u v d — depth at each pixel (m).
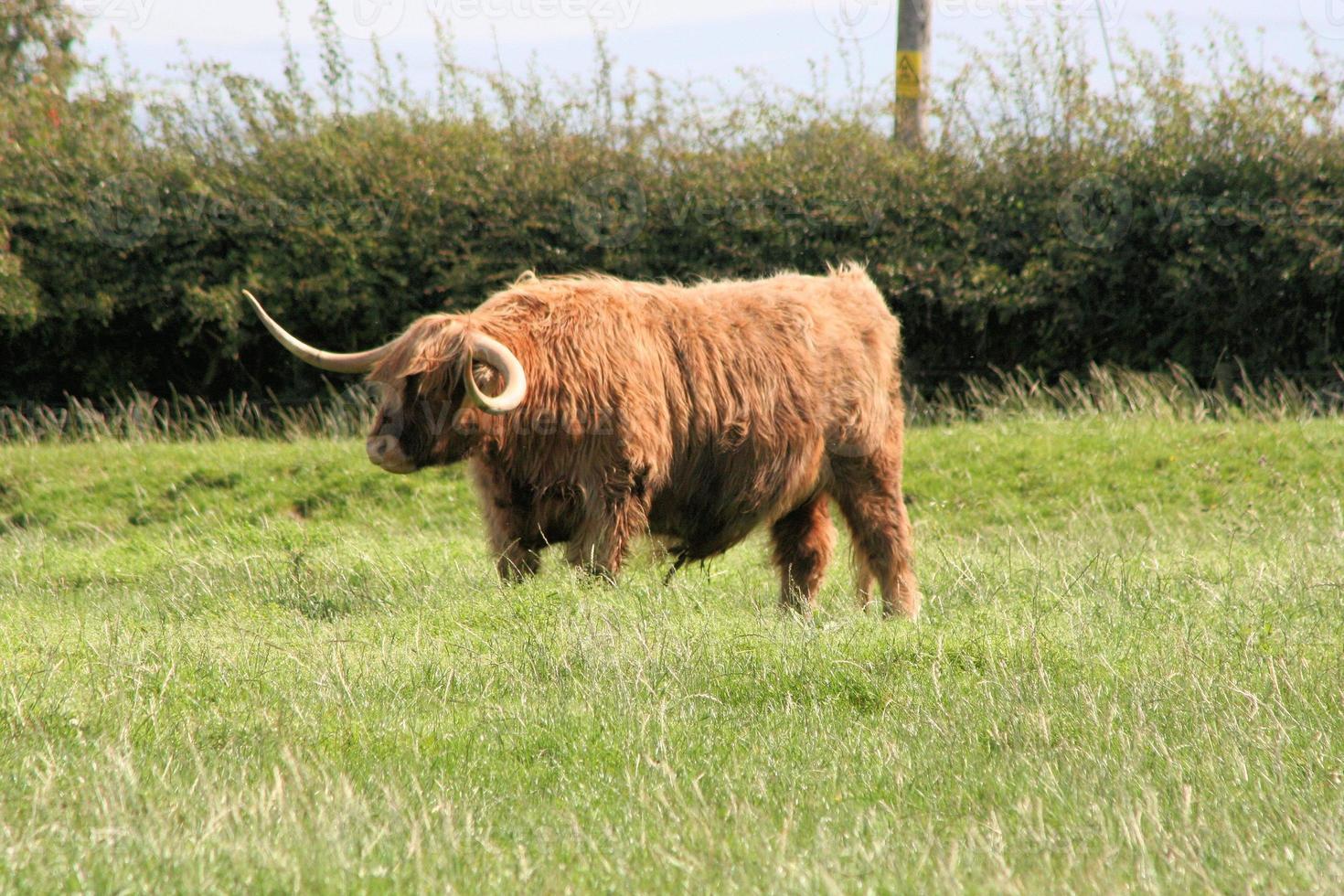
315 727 19.16
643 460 27.50
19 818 15.62
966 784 17.64
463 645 23.38
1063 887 14.02
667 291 29.78
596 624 23.48
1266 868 14.80
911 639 23.55
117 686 20.50
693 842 15.27
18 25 73.69
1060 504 44.47
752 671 22.19
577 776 17.88
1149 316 58.84
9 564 34.78
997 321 59.31
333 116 61.56
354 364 27.64
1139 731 18.81
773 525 32.19
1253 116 57.38
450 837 15.20
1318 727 19.45
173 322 59.50
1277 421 53.22
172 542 37.34
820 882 13.96
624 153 59.19
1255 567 31.19
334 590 29.77
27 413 59.25
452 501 44.94
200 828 15.15
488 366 26.44
